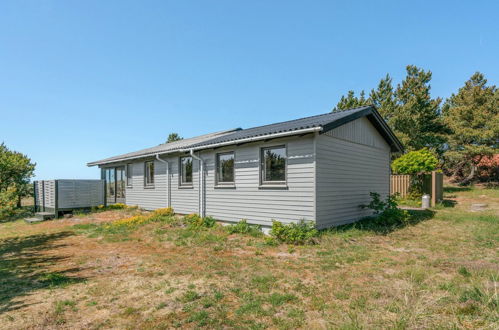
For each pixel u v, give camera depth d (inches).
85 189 592.1
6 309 144.8
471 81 1026.1
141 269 210.8
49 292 167.6
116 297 156.8
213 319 126.1
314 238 278.5
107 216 523.8
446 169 1020.5
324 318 122.9
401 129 809.5
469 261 207.2
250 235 326.6
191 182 476.4
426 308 122.8
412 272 178.5
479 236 286.7
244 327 118.0
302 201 314.3
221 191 410.3
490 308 118.6
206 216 426.0
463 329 103.7
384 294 146.6
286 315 127.8
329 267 199.9
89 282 184.7
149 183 586.2
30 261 245.6
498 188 757.3
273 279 176.9
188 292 159.5
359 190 390.6
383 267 199.0
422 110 789.9
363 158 403.2
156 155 511.2
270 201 345.7
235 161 390.6
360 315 122.0
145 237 333.7
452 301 130.7
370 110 389.1
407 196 606.2
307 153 311.7
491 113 786.8
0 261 248.8
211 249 266.7
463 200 593.9
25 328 123.8
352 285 163.5
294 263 213.9
